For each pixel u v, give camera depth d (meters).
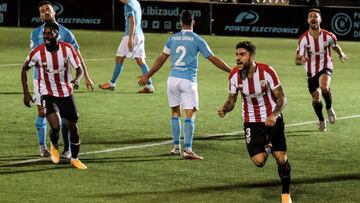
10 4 52.59
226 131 23.02
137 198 15.99
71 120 18.22
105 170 18.23
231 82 16.03
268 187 16.94
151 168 18.52
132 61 39.31
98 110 26.08
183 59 19.50
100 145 20.94
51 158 18.83
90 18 52.66
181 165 18.86
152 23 52.47
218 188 16.83
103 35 50.19
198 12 52.34
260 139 15.90
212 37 51.34
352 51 46.34
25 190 16.42
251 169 18.47
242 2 54.69
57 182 17.09
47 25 17.75
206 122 24.31
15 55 40.41
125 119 24.61
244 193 16.45
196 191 16.56
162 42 47.69
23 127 23.00
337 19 51.44
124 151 20.28
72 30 52.16
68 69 18.11
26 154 19.69
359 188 16.97
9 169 18.14
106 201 15.73
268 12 52.09
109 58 40.56
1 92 29.33
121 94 29.47
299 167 18.81
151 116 25.19
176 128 19.88
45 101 18.19
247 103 15.99
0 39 46.53
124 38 29.75
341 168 18.75
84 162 19.00
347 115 25.94
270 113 15.87
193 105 19.53
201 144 21.27
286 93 30.44
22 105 26.64
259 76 15.70
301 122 24.64
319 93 23.41
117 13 52.69
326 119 25.28
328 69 23.50
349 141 21.91
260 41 50.00
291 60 41.31
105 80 33.12
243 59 15.54
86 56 41.09
